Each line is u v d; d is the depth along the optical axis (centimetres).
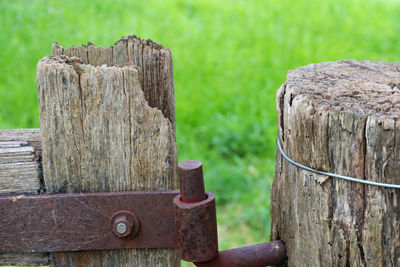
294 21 330
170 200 90
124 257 93
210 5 361
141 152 91
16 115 219
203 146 212
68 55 93
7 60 246
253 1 371
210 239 89
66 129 90
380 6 365
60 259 93
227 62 272
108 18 306
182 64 266
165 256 93
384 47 285
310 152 90
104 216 90
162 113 93
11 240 91
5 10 276
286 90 95
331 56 263
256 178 195
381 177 87
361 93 93
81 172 91
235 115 230
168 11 340
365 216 88
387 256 89
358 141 87
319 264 92
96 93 89
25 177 92
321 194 90
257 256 94
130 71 89
